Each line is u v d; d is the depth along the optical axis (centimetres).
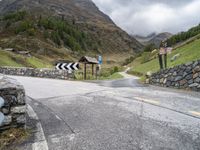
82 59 2659
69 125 517
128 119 552
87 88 1240
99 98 867
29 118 582
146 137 428
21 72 2652
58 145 401
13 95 464
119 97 884
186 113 604
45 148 389
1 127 451
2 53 7238
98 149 378
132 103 752
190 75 1180
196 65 1143
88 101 805
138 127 489
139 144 395
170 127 486
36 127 505
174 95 939
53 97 913
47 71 2439
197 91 1098
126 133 452
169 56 6081
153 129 474
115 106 706
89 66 5866
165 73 1424
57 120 561
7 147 394
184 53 4381
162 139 417
